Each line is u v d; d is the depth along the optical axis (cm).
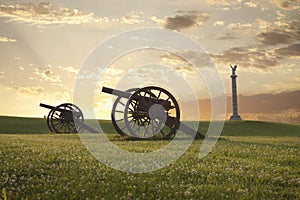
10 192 817
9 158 1172
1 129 3822
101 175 967
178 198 768
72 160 1164
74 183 888
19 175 965
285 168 1112
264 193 823
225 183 902
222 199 767
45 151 1339
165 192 811
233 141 2022
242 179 933
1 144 1576
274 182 923
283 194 823
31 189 846
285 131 4153
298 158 1291
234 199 768
